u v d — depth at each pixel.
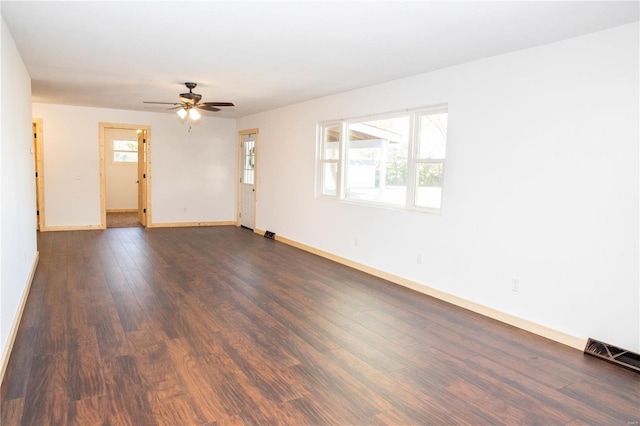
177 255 6.19
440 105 4.45
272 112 7.72
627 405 2.50
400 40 3.47
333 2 2.73
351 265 5.76
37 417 2.21
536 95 3.53
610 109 3.07
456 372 2.85
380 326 3.64
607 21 2.93
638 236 2.96
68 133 7.89
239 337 3.32
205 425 2.19
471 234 4.11
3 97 2.97
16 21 3.16
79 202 8.13
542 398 2.55
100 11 2.97
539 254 3.55
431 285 4.57
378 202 5.46
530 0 2.62
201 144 9.12
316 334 3.42
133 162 11.49
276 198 7.69
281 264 5.82
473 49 3.66
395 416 2.32
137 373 2.71
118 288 4.50
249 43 3.64
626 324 3.04
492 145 3.89
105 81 5.41
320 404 2.42
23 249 4.03
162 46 3.79
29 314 3.69
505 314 3.82
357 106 5.59
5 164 2.97
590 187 3.20
